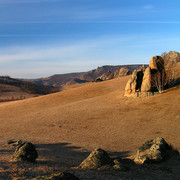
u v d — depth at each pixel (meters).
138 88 62.31
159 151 18.89
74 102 73.50
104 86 97.19
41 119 53.81
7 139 36.62
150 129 38.91
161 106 50.12
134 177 13.66
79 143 32.88
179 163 17.42
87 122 47.56
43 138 37.16
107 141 33.88
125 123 44.03
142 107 52.69
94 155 16.12
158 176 14.26
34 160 17.97
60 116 54.81
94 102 67.38
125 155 25.33
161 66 60.25
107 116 50.44
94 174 13.53
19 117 59.88
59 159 21.31
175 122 40.47
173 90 58.44
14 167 14.16
